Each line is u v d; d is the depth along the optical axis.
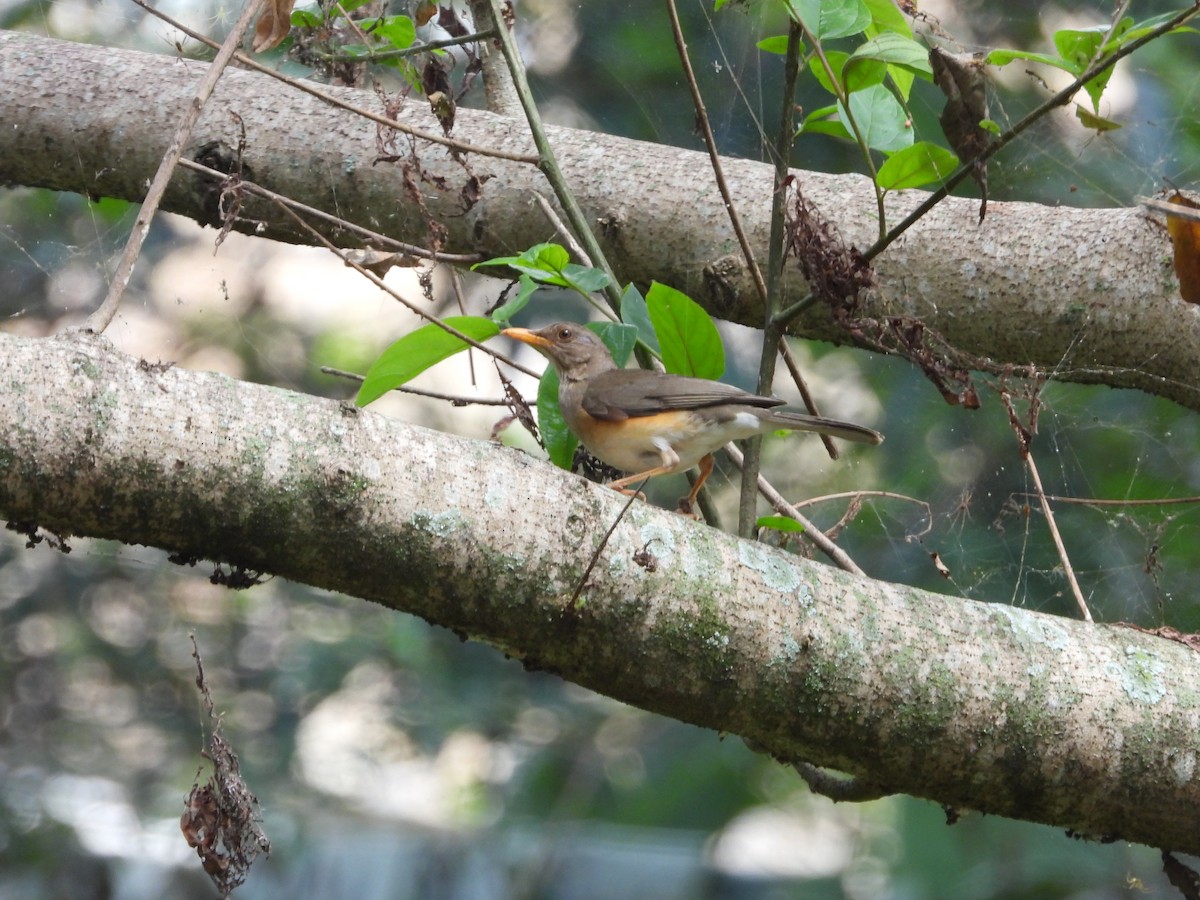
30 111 9.20
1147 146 13.48
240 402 4.97
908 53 6.20
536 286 6.99
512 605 5.32
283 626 18.16
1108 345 8.30
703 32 14.38
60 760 17.11
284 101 9.23
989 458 14.03
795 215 7.59
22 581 17.67
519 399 7.20
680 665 5.55
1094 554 13.36
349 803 17.47
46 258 14.70
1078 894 14.45
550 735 18.19
